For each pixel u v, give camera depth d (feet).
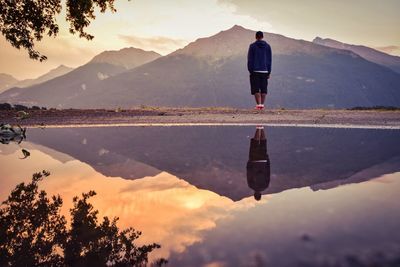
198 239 3.19
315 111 36.27
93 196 5.74
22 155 12.16
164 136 16.78
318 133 16.61
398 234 2.94
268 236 3.09
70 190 6.30
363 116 28.71
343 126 20.92
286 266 2.38
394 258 2.41
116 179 7.25
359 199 4.46
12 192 6.25
